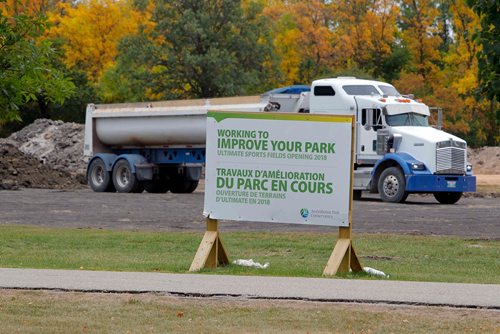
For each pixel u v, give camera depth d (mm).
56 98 22953
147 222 31219
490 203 43312
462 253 23109
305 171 18578
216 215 19016
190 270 18641
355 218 33062
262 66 96375
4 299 14641
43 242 24625
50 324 12773
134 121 50938
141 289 15523
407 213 35500
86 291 15375
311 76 105125
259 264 19938
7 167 56000
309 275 18109
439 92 98812
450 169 42188
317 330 12523
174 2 94000
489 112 96062
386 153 43531
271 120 18703
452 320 13188
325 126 18453
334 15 110938
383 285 16422
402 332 12414
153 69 97125
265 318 13281
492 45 20719
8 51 22000
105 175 50688
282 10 112375
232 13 93438
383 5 111500
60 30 103812
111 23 104688
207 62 89062
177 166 51469
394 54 110938
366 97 44375
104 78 98062
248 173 18828
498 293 15469
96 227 29391
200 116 47844
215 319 13211
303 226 29984
